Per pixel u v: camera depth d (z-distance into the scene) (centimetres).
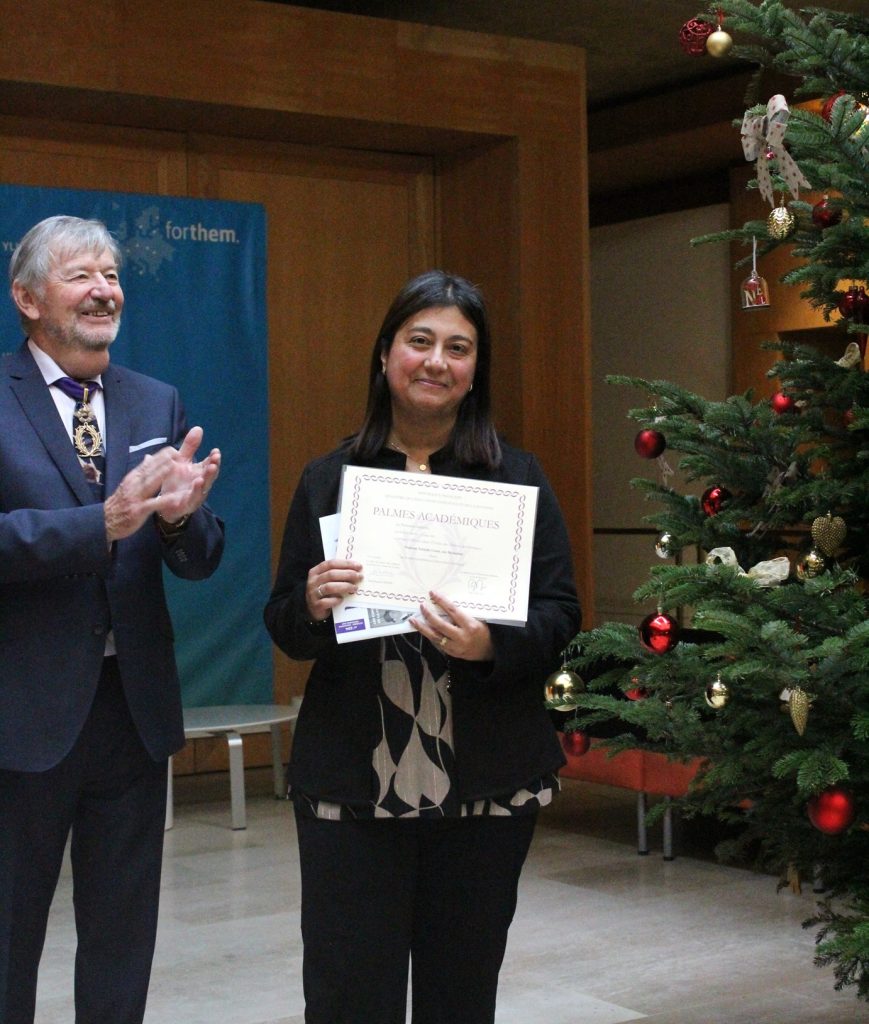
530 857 562
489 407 242
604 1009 381
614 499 1055
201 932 460
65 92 635
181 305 709
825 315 321
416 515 222
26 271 265
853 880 303
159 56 645
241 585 726
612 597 1054
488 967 235
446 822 232
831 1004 381
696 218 980
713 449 319
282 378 747
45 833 263
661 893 504
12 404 265
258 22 669
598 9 761
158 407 280
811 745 265
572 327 757
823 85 296
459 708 228
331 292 761
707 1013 375
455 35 721
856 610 256
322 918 230
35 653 258
